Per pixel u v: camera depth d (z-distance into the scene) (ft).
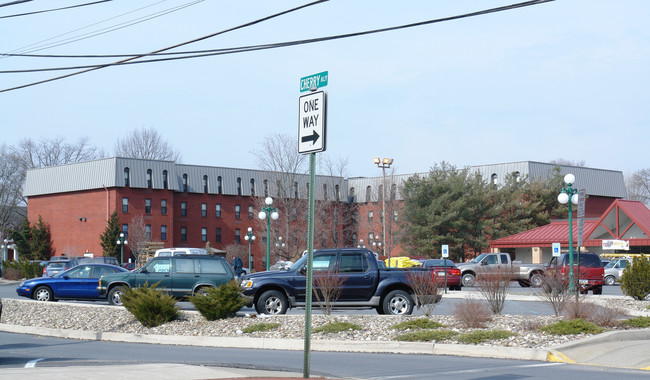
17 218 334.03
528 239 203.00
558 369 41.04
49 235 263.70
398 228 242.78
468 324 56.34
